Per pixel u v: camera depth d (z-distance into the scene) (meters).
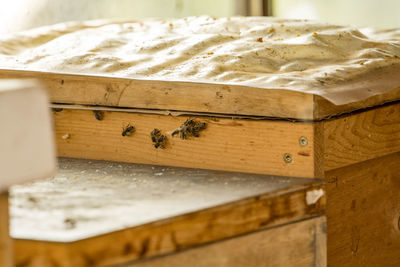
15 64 1.16
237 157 1.02
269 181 0.97
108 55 1.17
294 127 0.98
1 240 0.74
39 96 0.71
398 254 1.13
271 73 1.08
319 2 1.97
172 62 1.12
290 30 1.25
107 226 0.83
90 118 1.09
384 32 1.36
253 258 0.92
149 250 0.84
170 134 1.05
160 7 1.98
